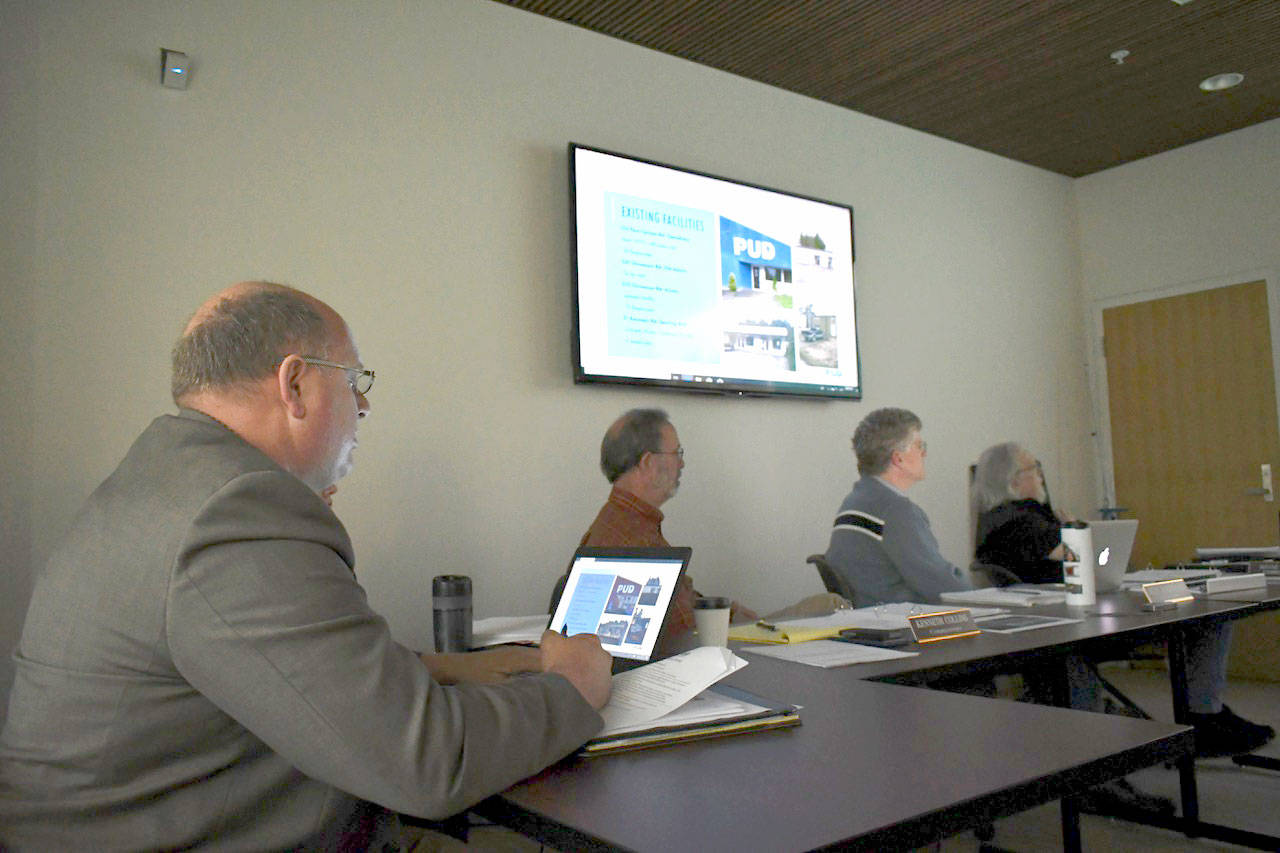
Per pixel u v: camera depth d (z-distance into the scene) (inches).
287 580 31.3
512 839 89.4
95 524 34.0
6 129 92.1
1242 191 188.7
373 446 111.7
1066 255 211.9
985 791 29.9
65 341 94.0
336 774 30.0
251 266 105.3
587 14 132.7
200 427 36.6
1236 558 128.3
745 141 154.5
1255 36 148.5
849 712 42.1
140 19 100.3
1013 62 153.7
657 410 103.2
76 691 32.1
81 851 31.5
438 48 121.8
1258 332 186.1
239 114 105.9
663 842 26.1
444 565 116.0
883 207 175.0
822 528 157.6
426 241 118.5
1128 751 34.7
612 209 134.0
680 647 64.7
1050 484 200.5
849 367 161.6
